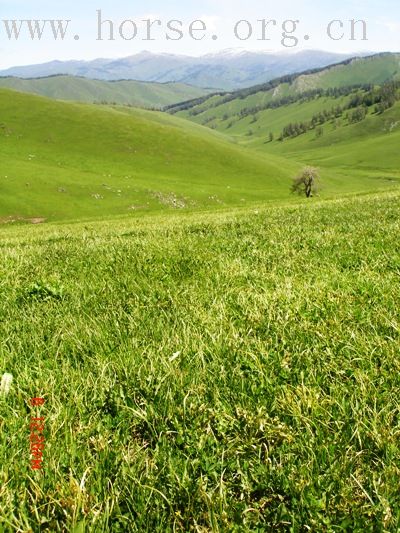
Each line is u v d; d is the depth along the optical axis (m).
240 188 152.38
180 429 3.27
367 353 4.21
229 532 2.44
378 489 2.62
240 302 5.87
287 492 2.71
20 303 6.66
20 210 103.69
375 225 12.10
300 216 17.62
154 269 8.29
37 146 158.38
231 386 3.86
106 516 2.47
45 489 2.73
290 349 4.50
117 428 3.36
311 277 7.02
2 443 3.10
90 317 5.61
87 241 14.14
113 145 170.38
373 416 3.25
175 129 194.62
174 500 2.64
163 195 126.69
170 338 4.77
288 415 3.39
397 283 6.16
